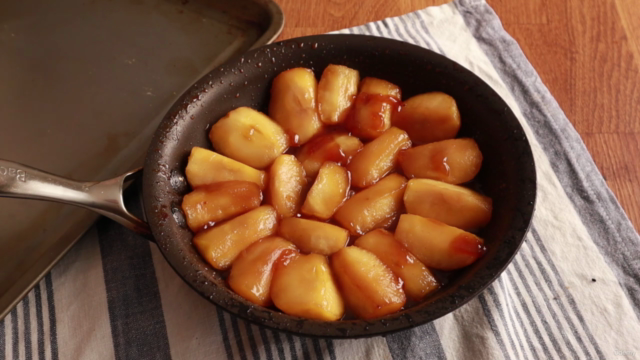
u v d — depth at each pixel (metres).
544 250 0.55
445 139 0.55
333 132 0.56
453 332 0.51
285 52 0.56
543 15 0.72
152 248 0.56
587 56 0.69
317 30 0.71
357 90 0.58
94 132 0.63
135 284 0.55
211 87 0.54
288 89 0.56
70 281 0.55
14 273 0.55
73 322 0.53
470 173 0.52
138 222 0.50
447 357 0.50
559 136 0.62
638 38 0.70
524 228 0.46
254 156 0.54
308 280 0.47
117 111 0.64
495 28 0.70
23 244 0.56
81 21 0.72
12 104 0.66
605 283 0.54
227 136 0.54
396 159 0.54
